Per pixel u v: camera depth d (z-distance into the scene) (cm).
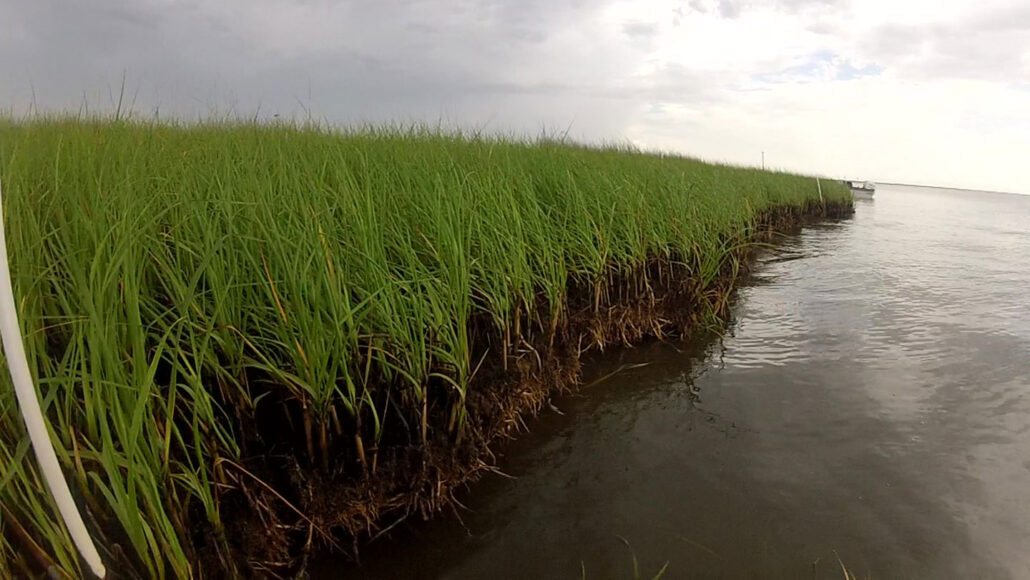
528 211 442
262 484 220
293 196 289
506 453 330
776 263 988
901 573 236
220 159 360
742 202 904
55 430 179
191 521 199
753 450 336
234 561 203
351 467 252
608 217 522
